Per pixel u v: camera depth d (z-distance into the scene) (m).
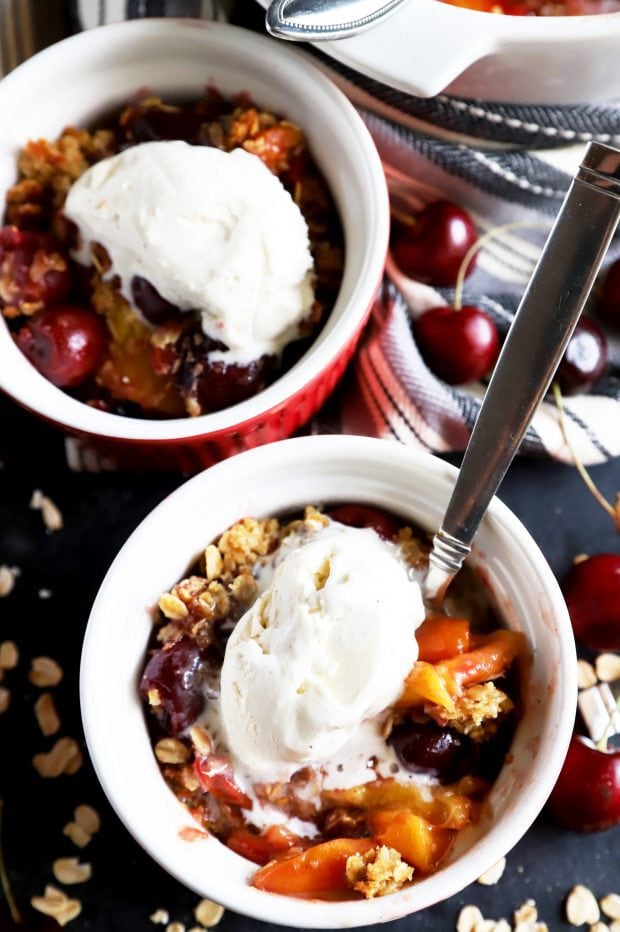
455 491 0.41
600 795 0.45
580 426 0.47
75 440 0.48
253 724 0.40
